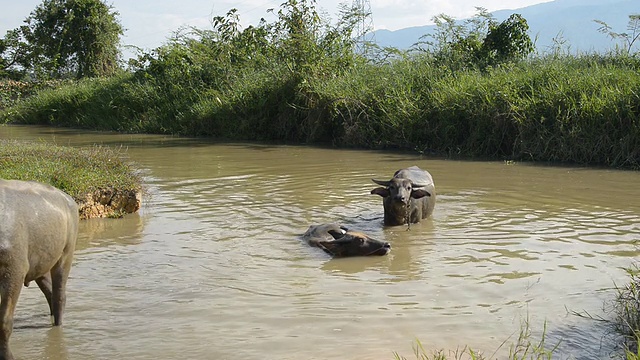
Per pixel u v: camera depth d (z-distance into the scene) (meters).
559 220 10.53
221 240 9.51
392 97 21.80
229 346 5.82
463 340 5.91
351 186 13.93
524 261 8.31
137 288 7.42
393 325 6.28
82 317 6.55
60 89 36.81
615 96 17.22
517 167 16.64
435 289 7.34
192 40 32.03
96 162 12.82
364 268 8.26
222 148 22.03
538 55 23.75
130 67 35.16
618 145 16.69
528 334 6.02
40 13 45.81
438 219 10.84
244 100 25.94
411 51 25.94
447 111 20.06
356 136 21.98
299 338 5.98
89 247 9.17
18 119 36.62
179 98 29.41
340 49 27.16
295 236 9.78
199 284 7.55
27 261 5.42
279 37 28.19
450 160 18.20
